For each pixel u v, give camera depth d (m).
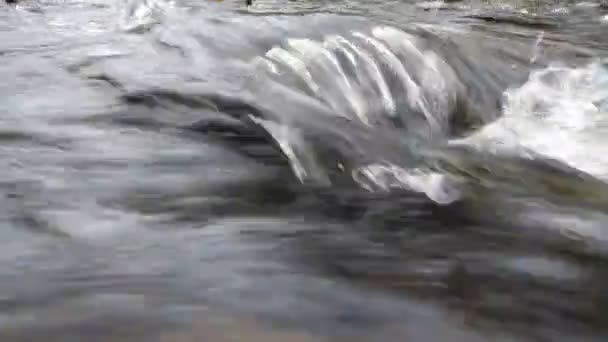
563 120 6.18
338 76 6.12
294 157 4.29
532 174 4.44
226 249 3.01
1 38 8.20
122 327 2.31
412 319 2.49
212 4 11.97
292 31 7.28
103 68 6.36
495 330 2.46
